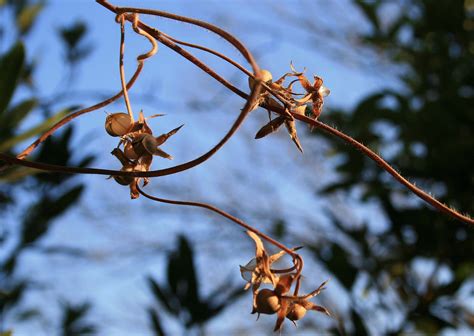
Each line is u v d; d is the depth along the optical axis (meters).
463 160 1.19
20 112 0.76
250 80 0.55
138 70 0.58
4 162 0.56
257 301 0.56
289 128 0.55
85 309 1.17
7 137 0.76
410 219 1.20
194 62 0.55
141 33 0.55
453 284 1.09
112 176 0.56
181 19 0.53
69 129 1.01
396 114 1.27
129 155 0.56
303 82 0.56
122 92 0.57
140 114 0.57
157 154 0.56
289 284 0.57
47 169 0.54
